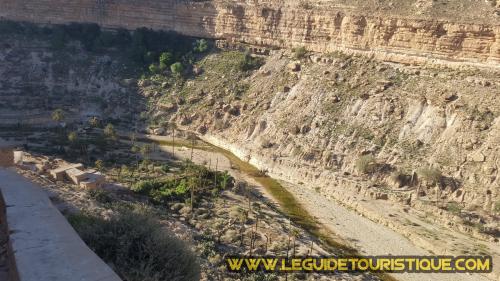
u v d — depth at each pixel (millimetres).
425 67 78250
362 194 65625
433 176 62875
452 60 76312
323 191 68875
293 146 77938
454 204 60312
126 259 17688
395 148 69938
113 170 65688
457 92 71500
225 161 80062
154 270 17625
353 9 90125
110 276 13609
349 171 70375
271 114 86125
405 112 74062
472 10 79375
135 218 19797
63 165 56875
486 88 69812
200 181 63250
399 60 81625
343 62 86500
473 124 66750
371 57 85125
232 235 48500
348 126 76312
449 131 68250
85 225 19562
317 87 85062
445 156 65750
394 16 83062
